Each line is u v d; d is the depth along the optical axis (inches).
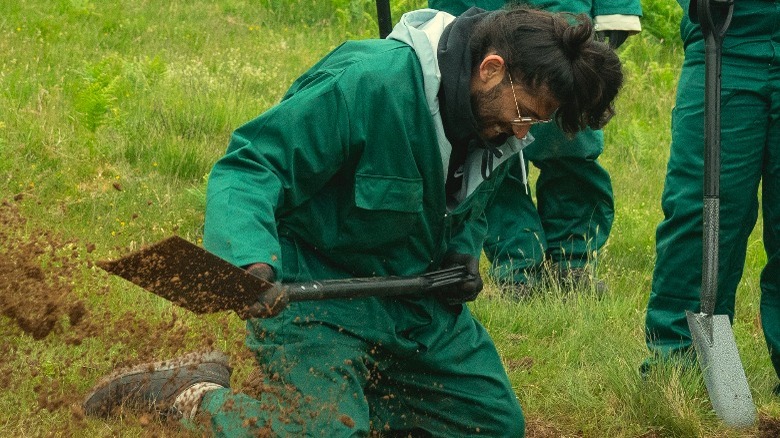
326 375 150.4
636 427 191.5
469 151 154.2
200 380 164.1
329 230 151.2
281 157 140.2
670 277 198.5
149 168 293.4
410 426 169.8
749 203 194.1
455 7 256.8
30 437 151.3
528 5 149.8
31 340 173.9
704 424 192.5
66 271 174.9
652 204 345.4
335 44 480.4
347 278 153.0
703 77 193.6
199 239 253.8
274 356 152.0
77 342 150.8
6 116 296.4
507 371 212.1
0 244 158.9
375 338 154.9
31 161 278.2
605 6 268.7
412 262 158.1
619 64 144.4
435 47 146.2
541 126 256.1
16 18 410.6
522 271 265.7
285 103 142.0
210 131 329.4
